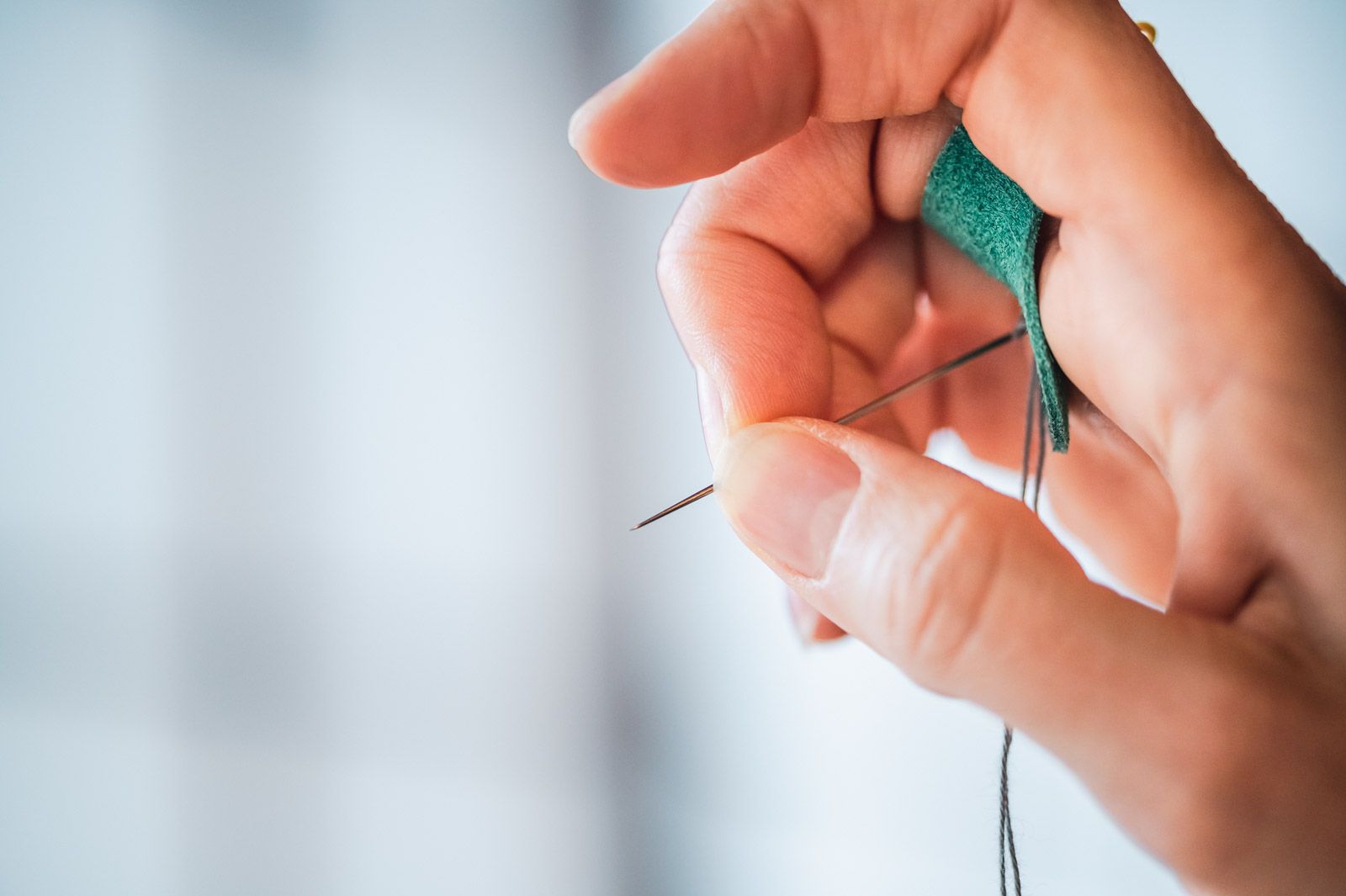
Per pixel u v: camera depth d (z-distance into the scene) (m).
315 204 0.46
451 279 0.47
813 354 0.30
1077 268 0.27
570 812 0.45
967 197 0.30
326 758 0.44
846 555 0.25
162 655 0.42
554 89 0.49
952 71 0.28
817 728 0.44
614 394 0.48
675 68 0.27
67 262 0.42
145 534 0.42
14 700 0.40
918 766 0.42
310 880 0.43
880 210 0.31
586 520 0.47
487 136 0.48
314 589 0.44
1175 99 0.27
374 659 0.45
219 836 0.42
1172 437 0.26
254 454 0.44
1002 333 0.33
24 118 0.42
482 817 0.45
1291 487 0.25
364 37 0.47
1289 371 0.25
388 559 0.45
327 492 0.45
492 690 0.45
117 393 0.42
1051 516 0.34
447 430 0.46
